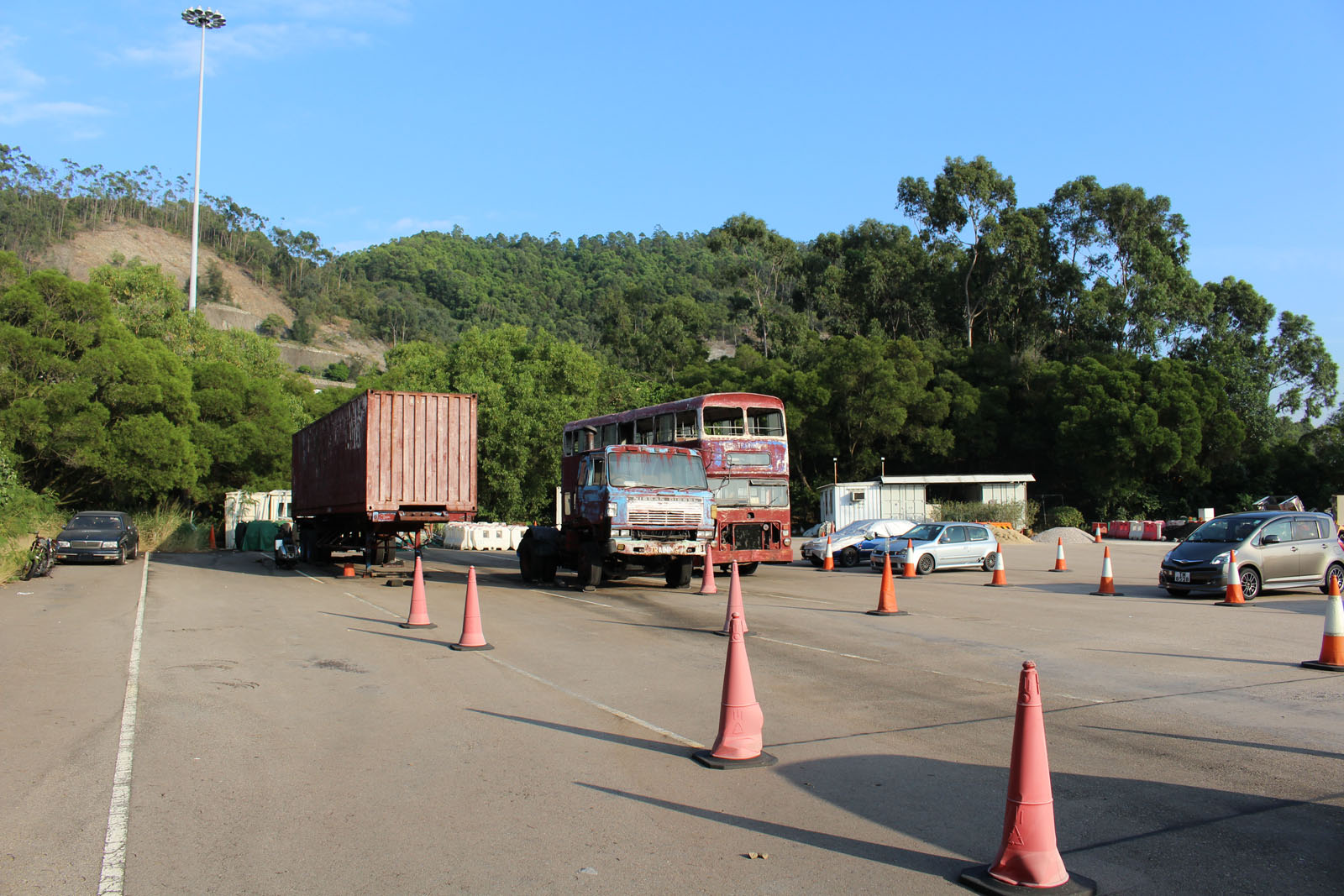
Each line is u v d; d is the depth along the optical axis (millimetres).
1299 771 6406
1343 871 4730
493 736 7539
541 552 21297
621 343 96438
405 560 30500
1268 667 10297
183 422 37969
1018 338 68938
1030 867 4477
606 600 18109
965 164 71750
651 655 11469
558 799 5949
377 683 9711
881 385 56312
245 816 5625
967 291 71000
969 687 9453
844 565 27922
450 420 22453
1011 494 52156
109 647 11938
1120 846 5090
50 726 7801
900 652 11602
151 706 8547
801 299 82688
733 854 5020
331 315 172375
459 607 16703
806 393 56812
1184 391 52938
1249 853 4973
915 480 49469
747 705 6848
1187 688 9242
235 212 186875
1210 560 17062
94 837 5262
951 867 4840
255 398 42500
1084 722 7875
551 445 48062
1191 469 52688
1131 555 34625
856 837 5262
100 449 34219
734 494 22609
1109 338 63281
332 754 6992
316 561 27469
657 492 19375
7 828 5406
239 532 36125
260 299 166625
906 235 81312
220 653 11523
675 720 8055
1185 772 6426
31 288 34062
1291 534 17688
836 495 48812
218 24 58469
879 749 7113
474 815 5645
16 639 12633
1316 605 16125
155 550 35188
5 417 31547
